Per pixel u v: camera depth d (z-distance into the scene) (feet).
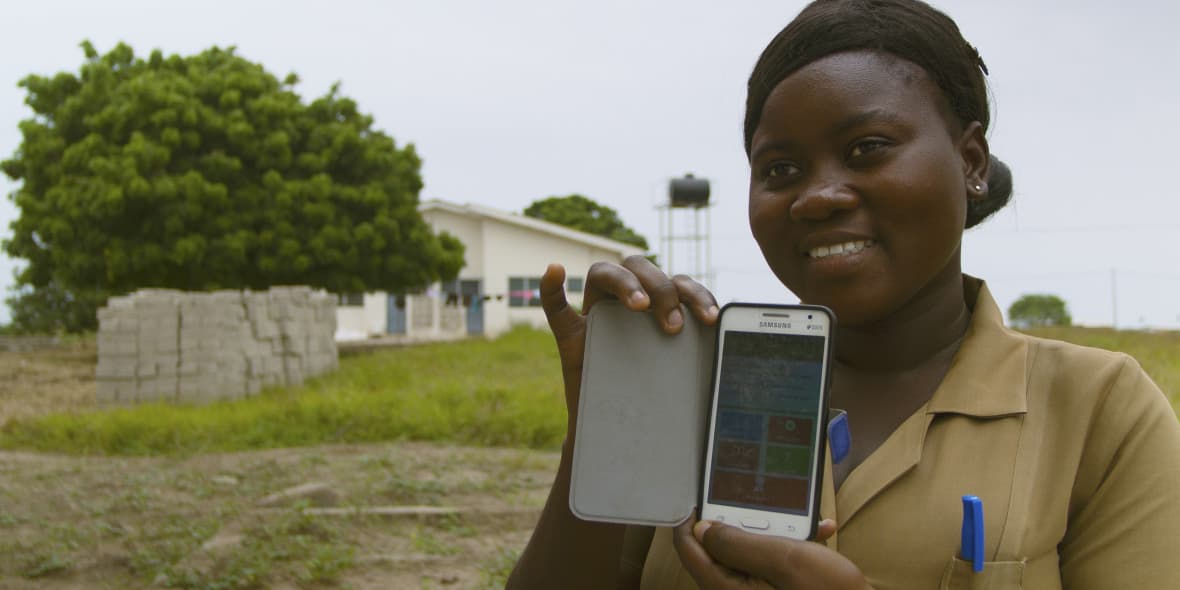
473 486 24.93
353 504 22.57
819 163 4.30
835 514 4.18
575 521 4.49
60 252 65.05
